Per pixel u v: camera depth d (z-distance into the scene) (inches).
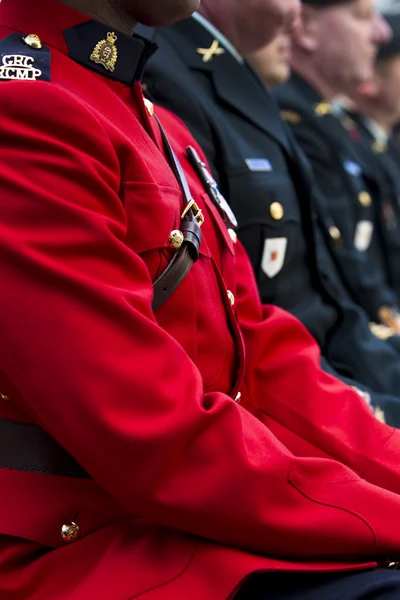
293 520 59.1
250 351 81.3
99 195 58.9
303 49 160.1
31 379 55.9
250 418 63.0
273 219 106.7
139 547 59.7
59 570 60.6
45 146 57.5
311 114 157.9
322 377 82.1
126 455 55.7
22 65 60.3
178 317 64.7
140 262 59.8
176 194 66.3
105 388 55.6
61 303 55.7
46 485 62.2
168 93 101.6
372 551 61.5
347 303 123.4
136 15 67.2
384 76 207.2
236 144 105.4
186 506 56.8
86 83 63.9
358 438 77.8
